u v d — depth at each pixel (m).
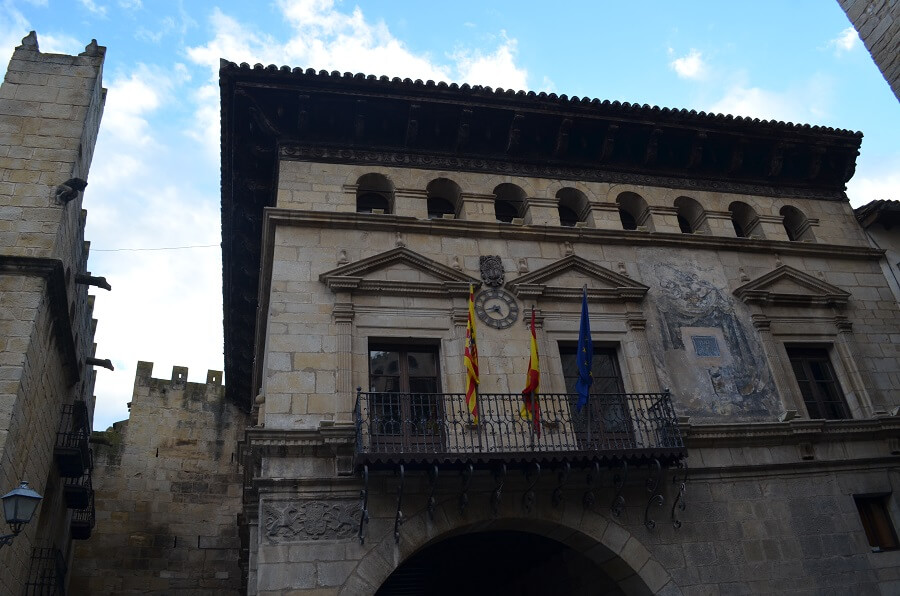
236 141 16.61
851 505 14.68
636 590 13.38
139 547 24.27
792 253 18.27
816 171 19.64
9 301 14.23
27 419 14.56
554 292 15.54
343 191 16.06
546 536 13.75
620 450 12.80
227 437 26.92
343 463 12.48
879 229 19.59
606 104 17.66
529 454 12.32
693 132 18.45
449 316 14.75
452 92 16.78
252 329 21.88
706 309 16.56
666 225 17.77
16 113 16.62
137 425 26.06
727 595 13.19
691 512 13.80
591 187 17.89
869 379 16.56
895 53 15.73
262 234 16.89
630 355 15.30
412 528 12.29
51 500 18.30
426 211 16.30
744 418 15.27
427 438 13.44
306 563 11.65
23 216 15.33
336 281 14.30
